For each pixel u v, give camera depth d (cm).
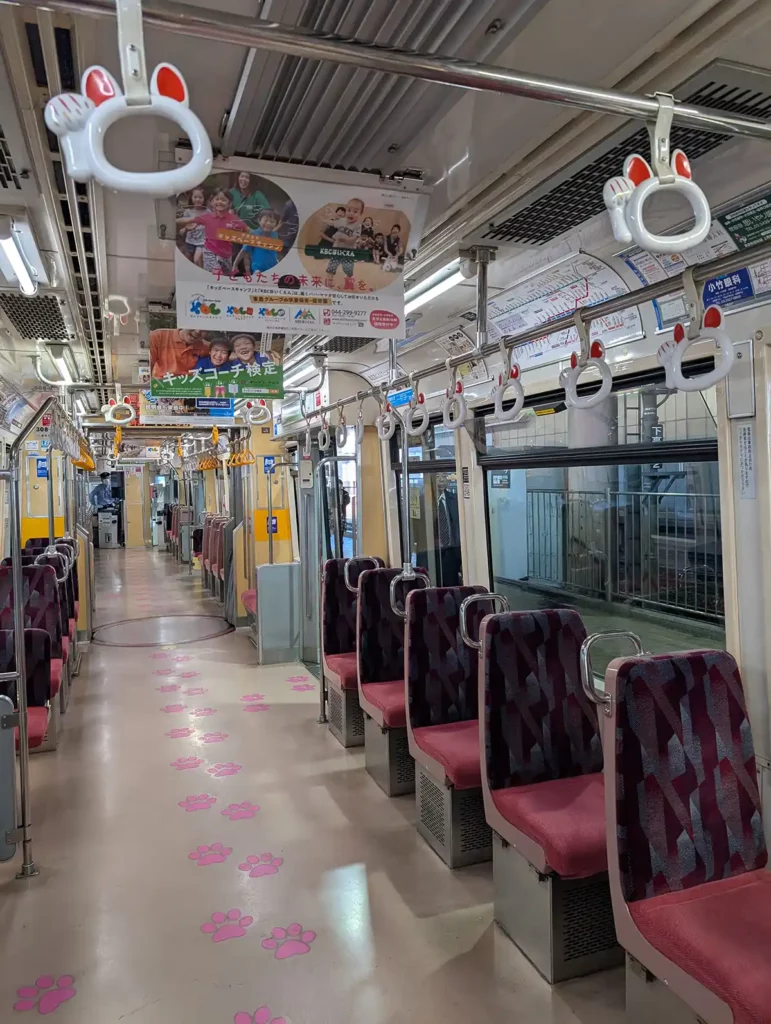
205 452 1221
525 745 274
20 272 297
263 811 370
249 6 161
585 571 372
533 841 238
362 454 553
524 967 247
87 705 559
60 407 552
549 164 227
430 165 231
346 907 283
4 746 291
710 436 274
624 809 196
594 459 337
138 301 385
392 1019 222
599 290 305
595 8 153
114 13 114
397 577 393
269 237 223
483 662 274
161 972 245
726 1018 161
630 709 198
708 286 258
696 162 221
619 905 196
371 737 412
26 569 481
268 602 691
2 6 151
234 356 421
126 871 312
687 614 307
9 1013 226
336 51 128
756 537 246
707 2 152
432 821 330
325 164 231
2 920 276
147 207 256
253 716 530
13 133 205
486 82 136
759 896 196
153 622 915
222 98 198
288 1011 226
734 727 213
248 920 275
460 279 328
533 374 371
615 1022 220
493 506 431
